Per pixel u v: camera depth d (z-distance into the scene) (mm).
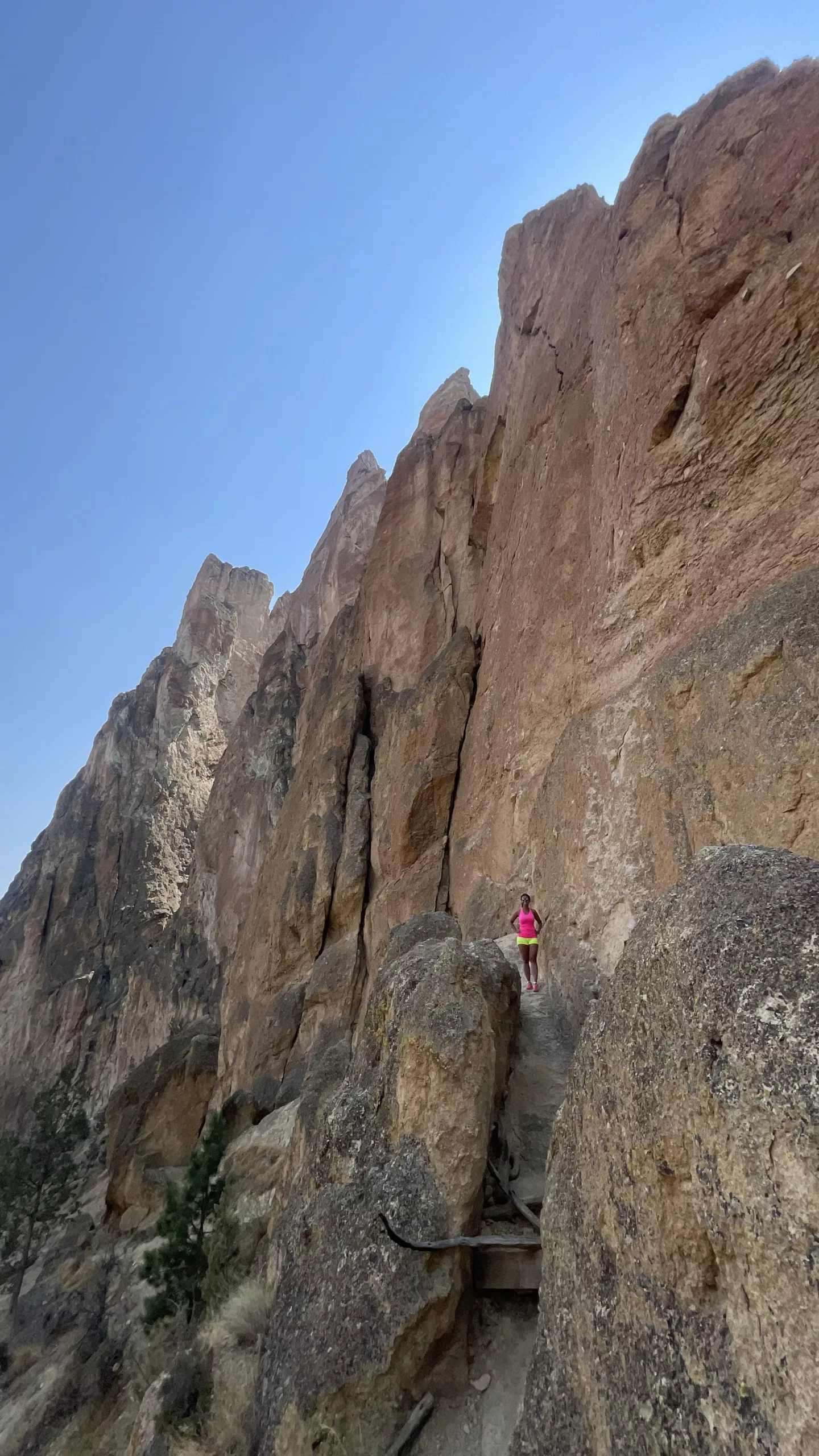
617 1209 3969
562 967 10570
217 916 47188
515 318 25328
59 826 74125
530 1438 4074
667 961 4047
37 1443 14945
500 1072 8062
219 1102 25969
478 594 23844
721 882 4094
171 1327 14750
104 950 60562
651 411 11195
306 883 25016
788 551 8242
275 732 49812
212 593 85438
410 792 20922
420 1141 6289
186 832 67438
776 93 10859
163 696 75812
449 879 19594
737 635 8312
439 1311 5547
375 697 28609
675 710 9172
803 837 6656
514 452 21594
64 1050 53594
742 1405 2906
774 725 7258
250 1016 25094
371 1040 7742
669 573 10406
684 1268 3441
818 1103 2857
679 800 8719
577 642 13281
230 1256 12648
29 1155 29781
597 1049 4477
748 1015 3330
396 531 32031
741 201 10766
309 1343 5867
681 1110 3568
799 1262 2785
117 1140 27078
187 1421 7359
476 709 20344
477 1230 6059
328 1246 6359
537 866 12867
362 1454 5188
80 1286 22328
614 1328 3764
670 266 11742
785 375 8961
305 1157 7984
